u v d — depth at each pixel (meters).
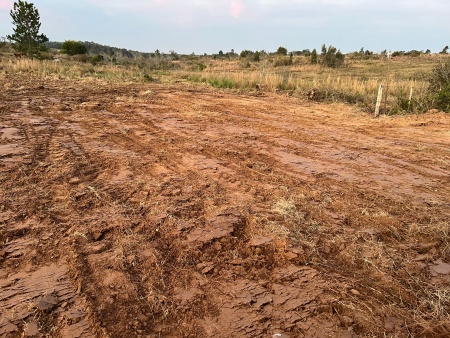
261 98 12.88
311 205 4.27
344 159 6.09
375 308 2.69
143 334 2.43
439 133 8.19
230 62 39.66
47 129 7.24
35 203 4.07
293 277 3.00
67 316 2.53
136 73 21.06
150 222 3.76
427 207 4.36
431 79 12.92
